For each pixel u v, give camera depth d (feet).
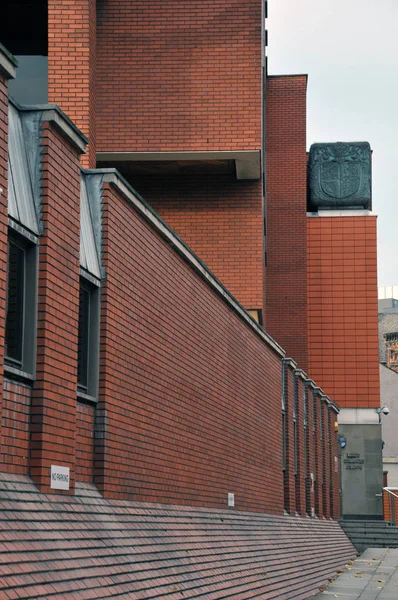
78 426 35.91
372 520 147.43
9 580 24.86
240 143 72.79
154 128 73.20
